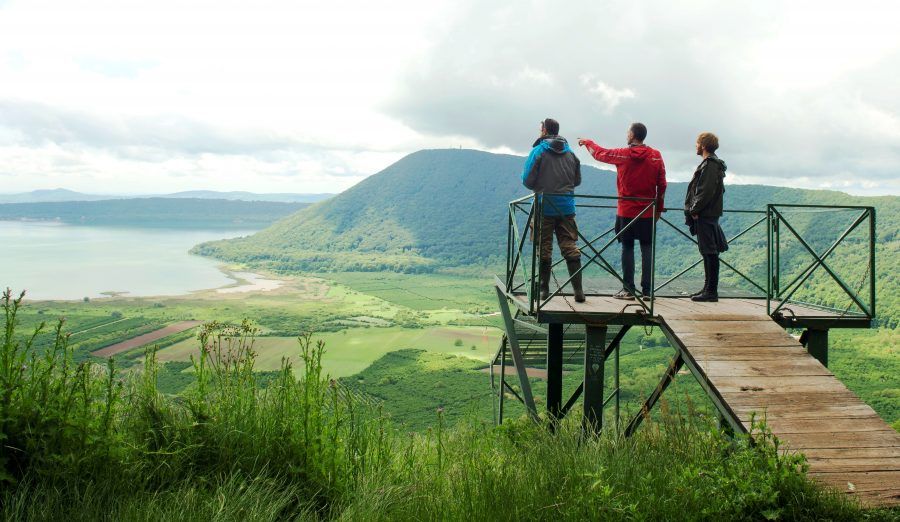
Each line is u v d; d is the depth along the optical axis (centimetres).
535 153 594
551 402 739
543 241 615
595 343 559
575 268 618
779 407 438
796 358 495
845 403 445
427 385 8931
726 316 558
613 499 323
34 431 303
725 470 344
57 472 299
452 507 333
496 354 1191
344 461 367
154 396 368
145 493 306
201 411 362
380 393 8456
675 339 522
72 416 318
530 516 318
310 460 360
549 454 410
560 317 561
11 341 309
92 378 346
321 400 383
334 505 345
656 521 316
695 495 328
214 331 383
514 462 405
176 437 343
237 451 355
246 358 386
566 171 598
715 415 457
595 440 453
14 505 278
